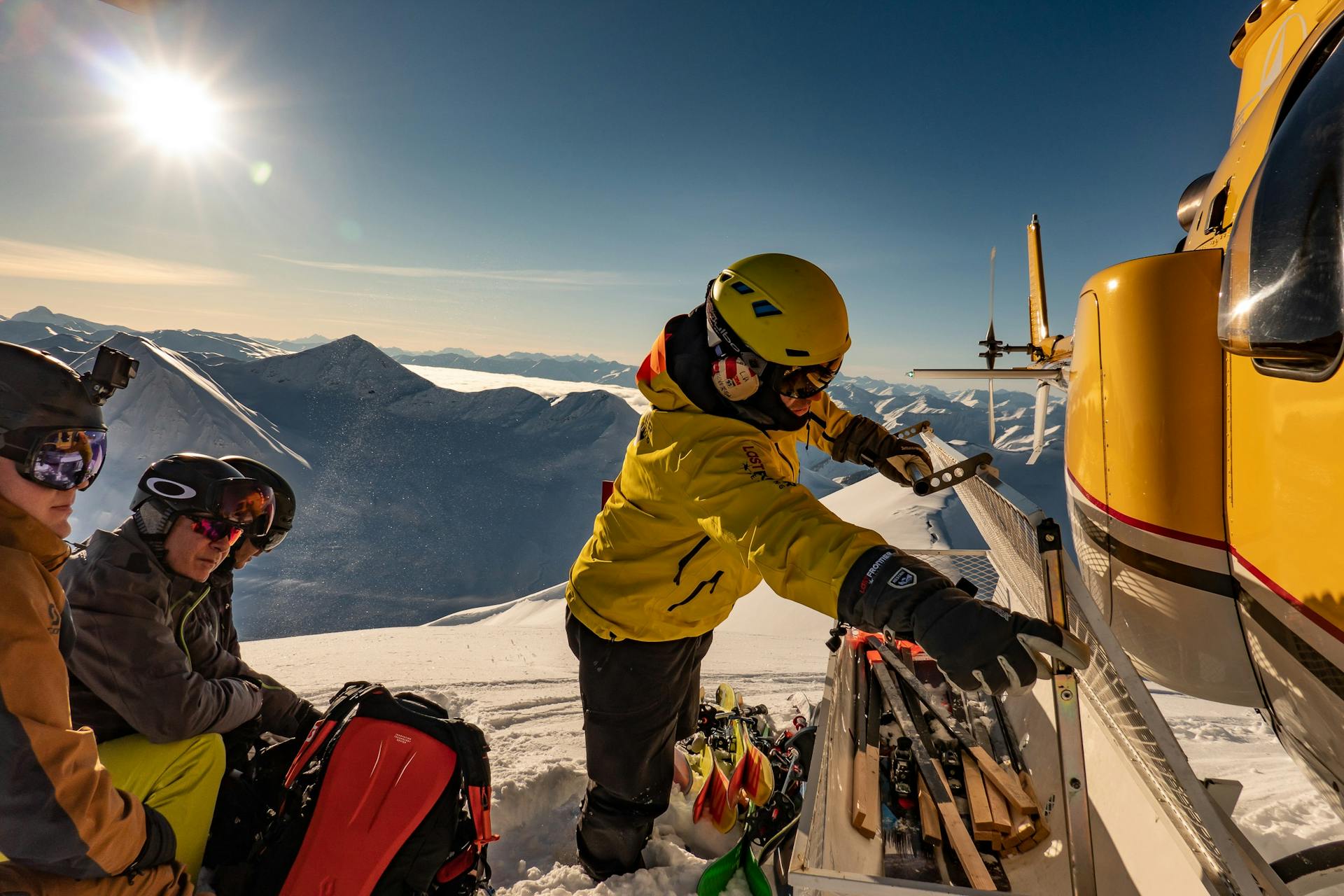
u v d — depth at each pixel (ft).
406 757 6.58
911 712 9.70
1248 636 5.59
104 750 6.49
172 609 6.89
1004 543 7.34
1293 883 6.70
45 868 4.84
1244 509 5.36
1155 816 5.81
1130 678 4.31
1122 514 6.30
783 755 11.06
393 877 6.30
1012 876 7.09
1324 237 4.32
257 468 8.08
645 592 7.11
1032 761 8.38
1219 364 5.74
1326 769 5.33
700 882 8.01
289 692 8.57
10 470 4.64
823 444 8.68
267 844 6.71
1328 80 4.66
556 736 13.30
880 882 4.01
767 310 5.30
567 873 8.54
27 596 4.55
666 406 6.12
